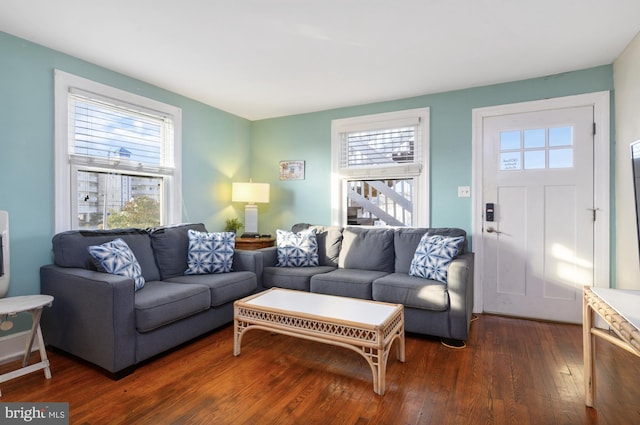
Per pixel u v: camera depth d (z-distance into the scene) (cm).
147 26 225
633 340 111
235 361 230
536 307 315
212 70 296
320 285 302
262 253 335
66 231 253
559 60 278
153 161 333
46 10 206
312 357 237
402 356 227
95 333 209
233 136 426
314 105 394
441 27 227
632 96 248
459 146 343
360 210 396
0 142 230
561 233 306
